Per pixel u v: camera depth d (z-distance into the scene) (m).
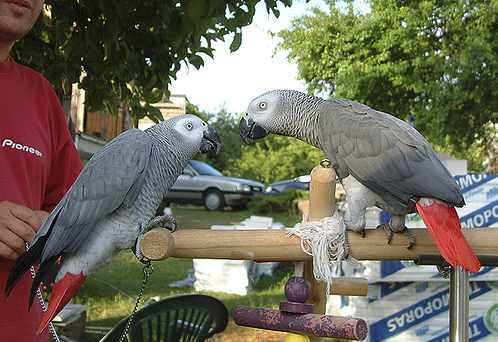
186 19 3.07
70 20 3.33
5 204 1.65
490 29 9.98
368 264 3.44
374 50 10.75
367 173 1.69
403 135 1.69
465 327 1.45
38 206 1.85
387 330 3.47
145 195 1.61
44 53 3.30
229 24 3.00
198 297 2.64
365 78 10.46
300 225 1.57
